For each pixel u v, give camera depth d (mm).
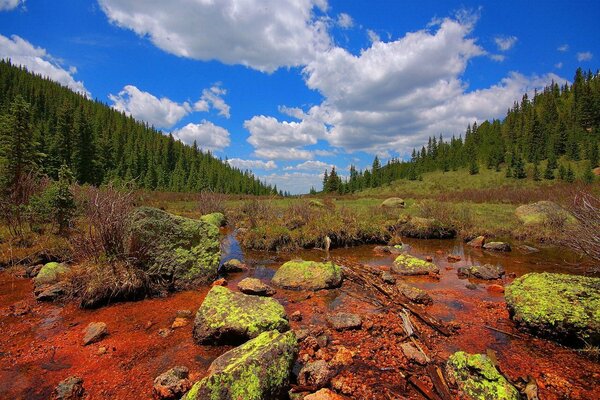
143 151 83125
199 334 5195
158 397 3840
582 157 78312
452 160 106938
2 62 110438
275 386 3627
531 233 15648
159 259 7812
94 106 119750
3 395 3887
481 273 9266
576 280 6242
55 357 4750
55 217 10484
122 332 5594
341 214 17484
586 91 95438
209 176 87188
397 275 9594
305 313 6555
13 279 7949
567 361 4891
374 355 4875
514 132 105188
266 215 18141
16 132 13445
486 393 3779
